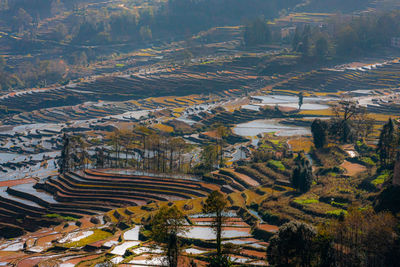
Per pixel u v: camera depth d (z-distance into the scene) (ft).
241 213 466.29
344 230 312.91
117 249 411.34
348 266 302.04
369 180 463.83
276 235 331.77
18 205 607.78
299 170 491.31
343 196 439.63
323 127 643.45
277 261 308.81
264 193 510.99
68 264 392.06
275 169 583.58
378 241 301.43
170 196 572.10
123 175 647.56
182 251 377.50
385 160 513.86
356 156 581.12
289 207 442.09
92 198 591.78
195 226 439.22
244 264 345.92
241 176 588.91
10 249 461.37
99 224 504.02
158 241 335.67
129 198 581.53
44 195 629.92
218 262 318.86
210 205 317.01
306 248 302.45
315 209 422.41
